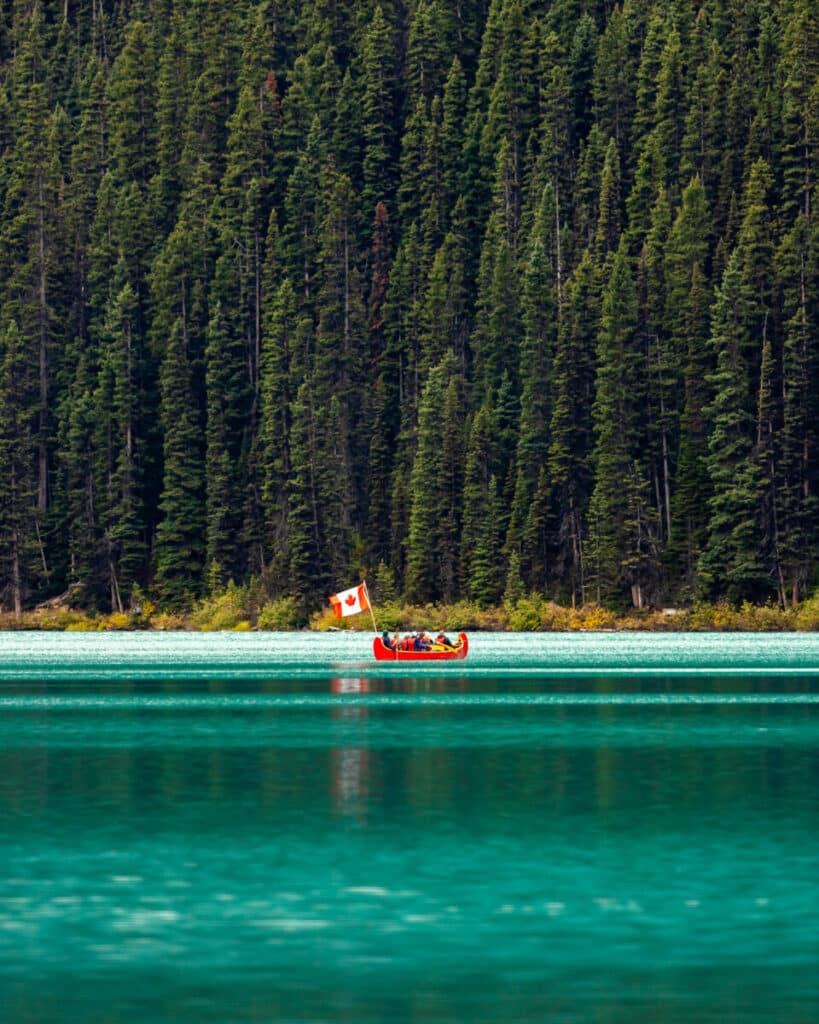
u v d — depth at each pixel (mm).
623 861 82000
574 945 66312
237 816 95500
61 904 73000
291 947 66062
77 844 86625
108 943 66625
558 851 84500
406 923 69688
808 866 80812
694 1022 57000
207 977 62094
